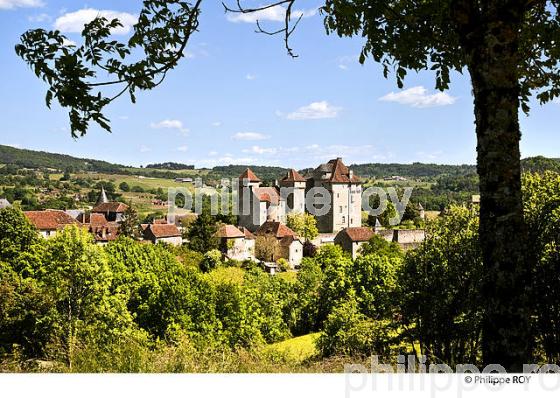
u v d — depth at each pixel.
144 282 33.66
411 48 5.04
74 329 21.47
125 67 4.16
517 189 3.53
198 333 29.98
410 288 8.79
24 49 3.90
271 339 40.09
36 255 32.75
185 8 4.72
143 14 4.70
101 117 4.04
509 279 3.48
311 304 42.72
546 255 7.40
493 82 3.54
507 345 3.46
